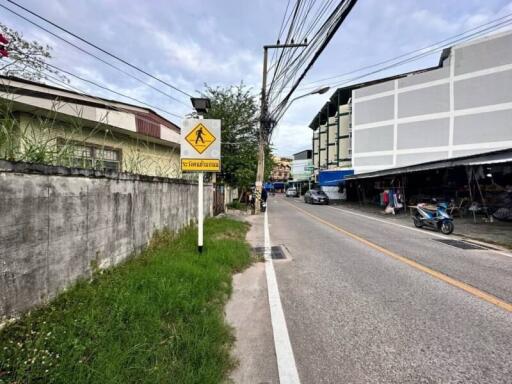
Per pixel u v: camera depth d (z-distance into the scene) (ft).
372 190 90.38
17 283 8.43
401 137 89.40
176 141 35.27
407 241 27.71
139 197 17.25
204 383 7.32
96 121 23.08
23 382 6.34
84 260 11.84
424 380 7.84
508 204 44.16
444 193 59.67
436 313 11.86
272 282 16.14
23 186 8.68
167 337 9.02
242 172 56.59
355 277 16.72
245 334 10.45
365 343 9.71
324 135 146.82
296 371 8.29
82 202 11.70
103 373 6.79
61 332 7.97
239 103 57.00
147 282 12.25
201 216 19.29
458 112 79.36
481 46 75.66
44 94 20.06
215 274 14.85
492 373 8.08
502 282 15.62
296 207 77.25
